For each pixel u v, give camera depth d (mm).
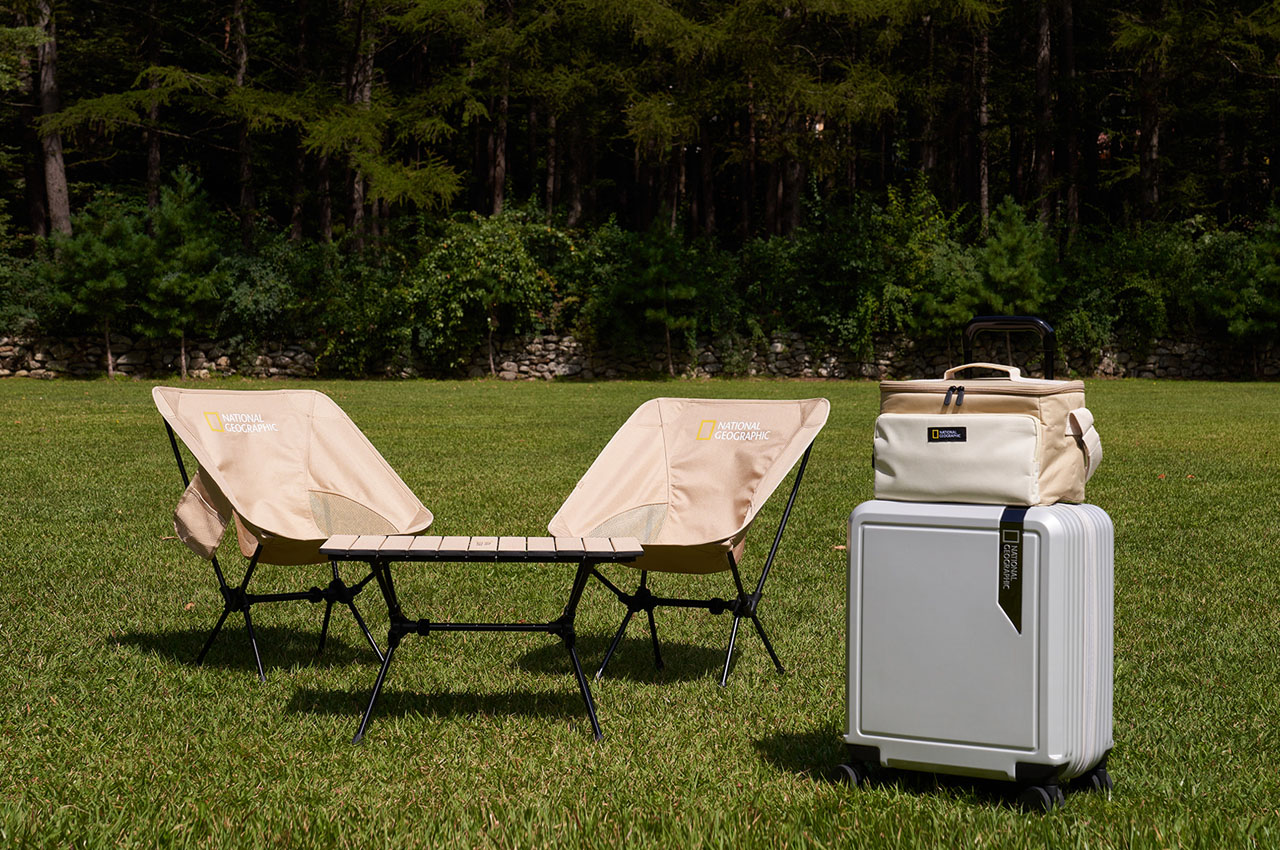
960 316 24359
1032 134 30984
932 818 2438
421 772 2799
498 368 24812
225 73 29375
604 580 3939
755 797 2623
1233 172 32562
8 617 4363
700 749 3010
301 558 3787
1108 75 33812
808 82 25328
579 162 29219
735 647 4168
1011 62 33906
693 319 24672
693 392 20406
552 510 7211
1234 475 8922
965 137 32375
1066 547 2438
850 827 2408
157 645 4074
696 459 4125
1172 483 8445
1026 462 2488
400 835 2355
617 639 3832
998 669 2463
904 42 29594
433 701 3467
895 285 25266
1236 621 4430
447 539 3316
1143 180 29094
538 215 25672
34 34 22609
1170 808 2535
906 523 2557
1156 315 25344
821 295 25516
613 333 24844
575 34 28359
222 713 3285
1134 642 4121
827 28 27266
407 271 24719
